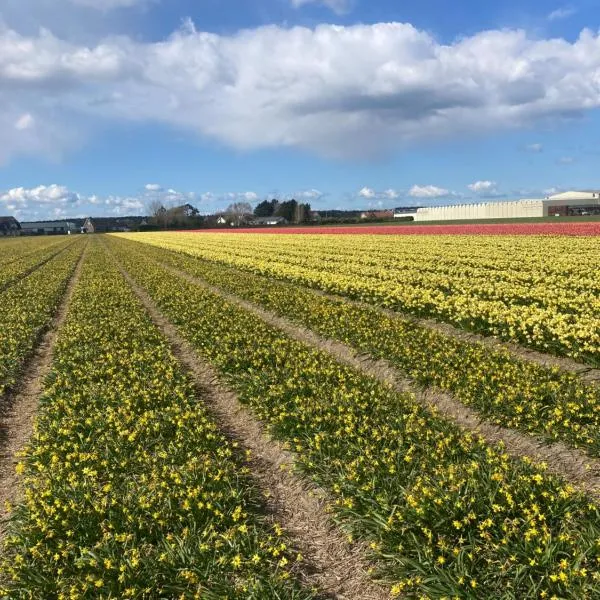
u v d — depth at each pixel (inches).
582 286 799.7
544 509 263.6
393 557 255.0
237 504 302.5
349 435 354.3
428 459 318.3
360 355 566.9
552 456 338.0
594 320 584.4
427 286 890.1
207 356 584.4
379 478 302.4
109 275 1393.9
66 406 438.6
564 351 524.7
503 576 230.8
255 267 1302.9
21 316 841.5
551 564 227.8
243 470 336.8
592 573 223.3
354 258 1343.5
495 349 557.6
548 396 392.5
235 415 447.5
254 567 254.8
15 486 349.4
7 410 491.2
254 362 524.1
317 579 256.8
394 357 517.7
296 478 337.7
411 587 238.5
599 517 255.4
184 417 402.6
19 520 299.1
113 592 241.8
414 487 284.0
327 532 289.3
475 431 380.5
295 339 654.5
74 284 1326.3
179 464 344.5
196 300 925.2
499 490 270.5
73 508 288.0
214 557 256.7
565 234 1781.5
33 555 262.5
